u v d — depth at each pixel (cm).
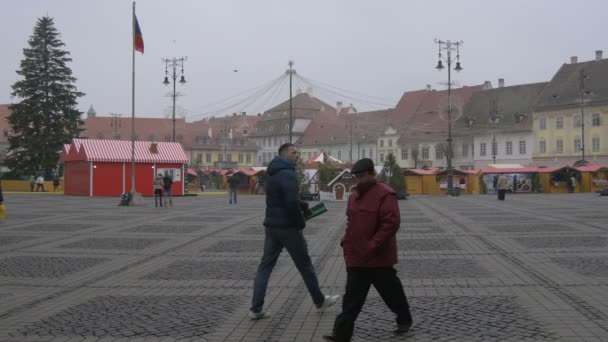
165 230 2012
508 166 6619
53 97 6762
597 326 748
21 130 6738
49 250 1509
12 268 1237
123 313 852
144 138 12481
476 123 10500
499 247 1491
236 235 1848
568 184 6194
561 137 9438
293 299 938
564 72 9844
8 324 797
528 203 3703
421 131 11244
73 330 765
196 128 13212
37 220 2436
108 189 5178
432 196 5400
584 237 1667
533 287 988
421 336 723
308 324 792
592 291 948
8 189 6456
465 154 10656
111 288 1032
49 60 6800
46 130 6669
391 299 722
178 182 5447
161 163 5338
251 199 4700
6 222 2336
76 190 5347
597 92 9156
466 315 814
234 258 1365
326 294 975
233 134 13488
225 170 8338
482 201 4112
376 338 720
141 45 3700
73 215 2734
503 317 799
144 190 5278
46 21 6825
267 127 13838
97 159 5100
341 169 4738
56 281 1098
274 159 836
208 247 1557
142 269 1221
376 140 11994
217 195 5756
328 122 13125
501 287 995
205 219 2497
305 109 12838
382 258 687
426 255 1372
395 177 4631
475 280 1059
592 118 9125
